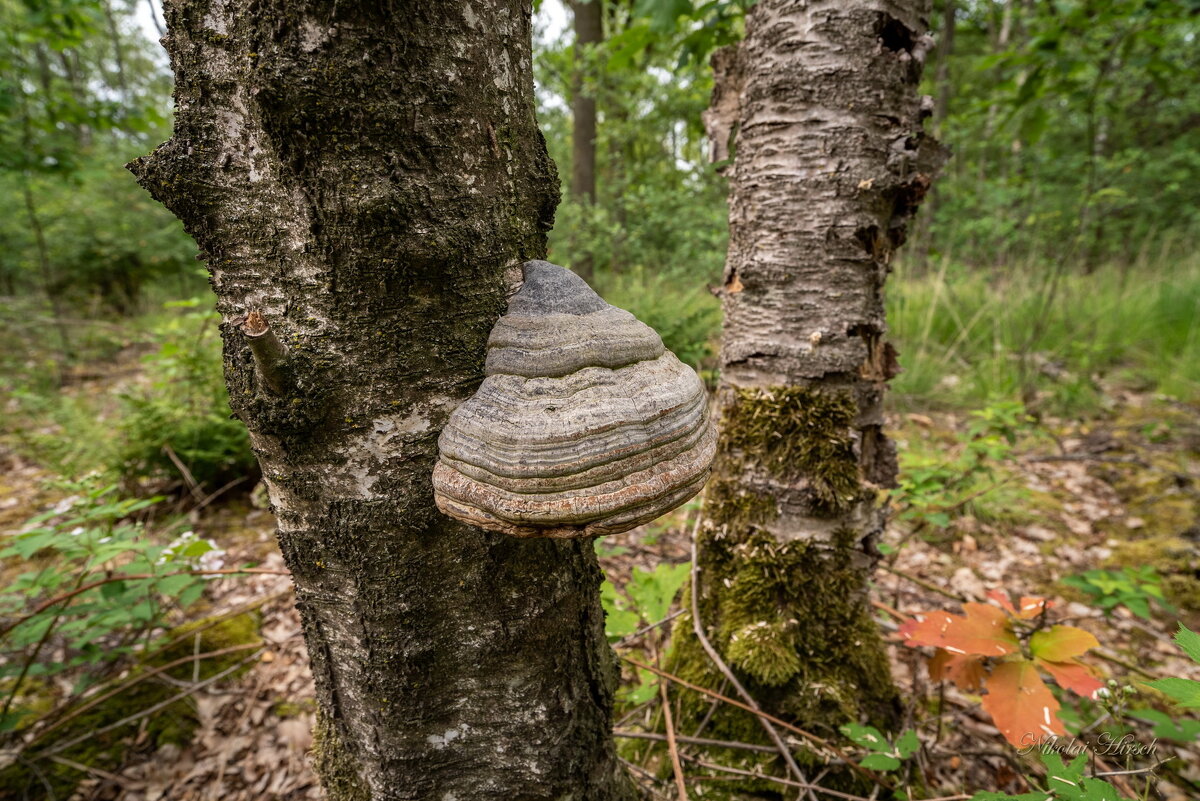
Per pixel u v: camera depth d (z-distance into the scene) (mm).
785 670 2207
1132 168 8875
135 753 2480
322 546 1246
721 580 2449
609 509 1035
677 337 5480
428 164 1047
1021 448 5109
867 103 2021
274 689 2799
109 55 22516
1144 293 7512
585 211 8648
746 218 2268
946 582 3576
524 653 1387
